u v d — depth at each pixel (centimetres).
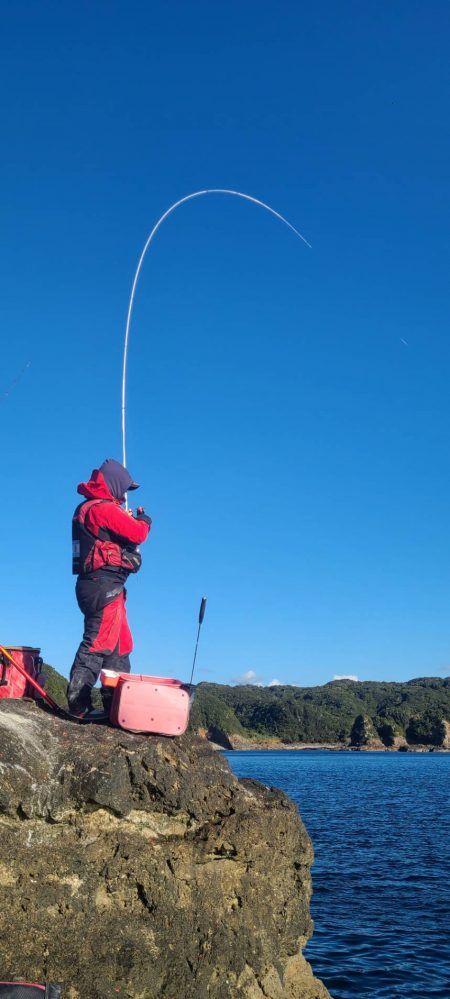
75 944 625
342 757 18238
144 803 680
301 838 858
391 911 1933
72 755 663
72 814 640
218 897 737
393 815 4169
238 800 773
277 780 7600
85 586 782
